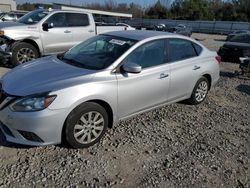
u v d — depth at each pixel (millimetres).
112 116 4215
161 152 4070
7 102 3574
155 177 3494
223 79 9078
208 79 6129
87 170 3518
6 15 19203
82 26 9477
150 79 4602
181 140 4492
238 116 5785
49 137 3598
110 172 3520
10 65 8633
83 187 3217
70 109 3660
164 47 4984
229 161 3998
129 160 3803
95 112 3941
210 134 4809
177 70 5129
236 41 13086
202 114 5684
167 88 4984
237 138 4754
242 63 9586
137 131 4637
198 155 4082
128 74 4270
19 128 3520
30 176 3332
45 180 3285
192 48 5664
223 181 3539
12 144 3945
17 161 3594
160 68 4797
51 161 3641
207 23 53344
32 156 3717
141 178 3455
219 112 5898
